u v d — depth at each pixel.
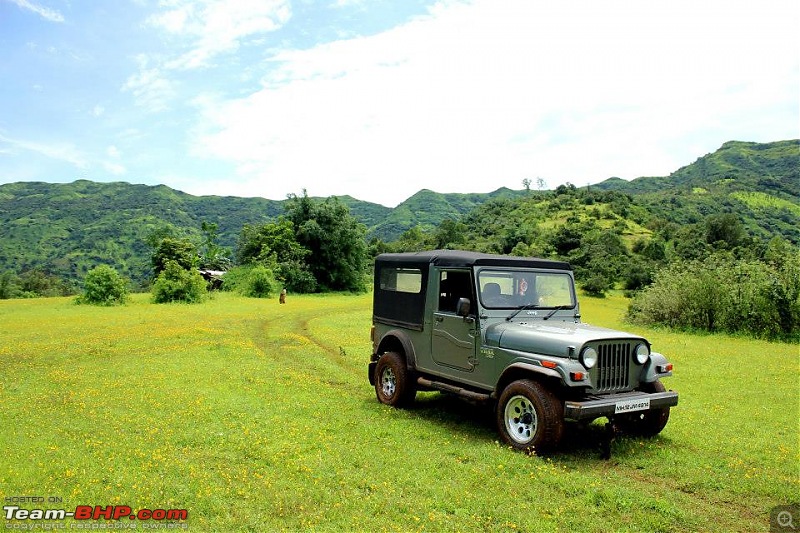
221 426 6.64
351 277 45.47
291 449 5.81
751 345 15.56
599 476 5.32
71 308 24.84
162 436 6.19
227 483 4.89
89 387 8.73
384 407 7.87
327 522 4.19
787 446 6.36
